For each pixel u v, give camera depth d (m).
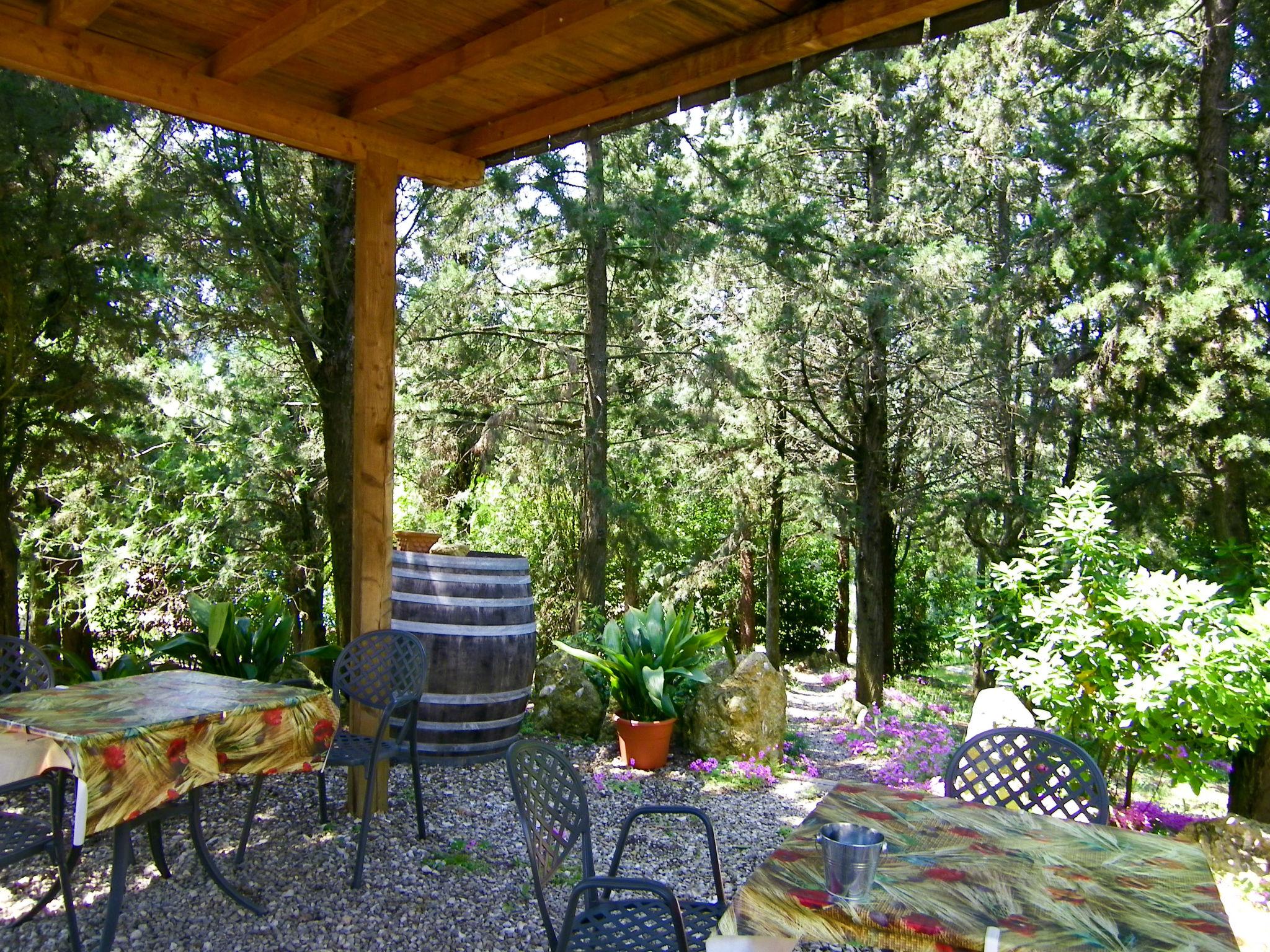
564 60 3.12
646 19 2.78
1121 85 8.53
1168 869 1.83
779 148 10.80
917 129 9.91
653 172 9.55
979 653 5.47
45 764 2.65
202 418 10.77
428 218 9.39
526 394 11.23
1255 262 6.14
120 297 5.80
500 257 10.96
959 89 9.55
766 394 11.29
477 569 4.64
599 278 10.47
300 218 6.51
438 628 4.54
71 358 5.80
